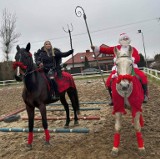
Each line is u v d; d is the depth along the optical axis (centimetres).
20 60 675
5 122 1044
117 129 610
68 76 859
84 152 641
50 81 747
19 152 687
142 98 609
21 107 1399
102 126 863
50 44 786
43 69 755
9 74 3806
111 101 693
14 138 805
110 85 661
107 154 619
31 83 693
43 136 804
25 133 855
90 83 2341
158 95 1396
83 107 1220
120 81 561
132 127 816
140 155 601
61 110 1170
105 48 684
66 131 810
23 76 689
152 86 1777
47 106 1310
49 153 659
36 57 777
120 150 632
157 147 645
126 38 656
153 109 1049
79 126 888
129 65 579
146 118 912
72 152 651
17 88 2625
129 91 589
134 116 600
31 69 702
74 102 895
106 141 702
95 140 718
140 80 646
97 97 1510
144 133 750
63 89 806
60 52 797
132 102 595
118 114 612
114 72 640
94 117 956
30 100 703
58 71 800
